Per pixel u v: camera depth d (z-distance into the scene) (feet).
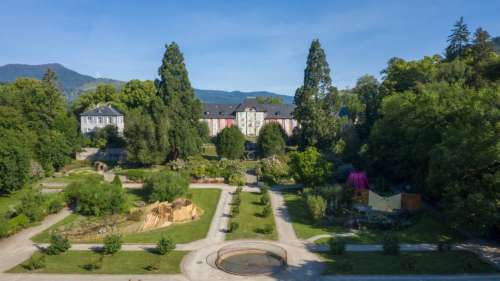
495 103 98.84
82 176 183.42
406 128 134.41
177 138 202.18
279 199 141.59
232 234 102.37
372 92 269.85
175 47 224.33
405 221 109.40
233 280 73.72
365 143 175.94
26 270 77.82
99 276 74.90
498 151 82.64
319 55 230.68
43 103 205.16
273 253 88.84
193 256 86.33
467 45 234.99
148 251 89.20
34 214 112.06
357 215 115.85
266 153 219.61
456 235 98.89
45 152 181.06
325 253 88.12
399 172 139.44
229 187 162.09
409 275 75.10
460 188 90.74
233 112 353.72
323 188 130.62
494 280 72.43
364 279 73.67
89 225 107.14
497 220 82.58
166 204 120.16
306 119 230.68
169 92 218.79
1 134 152.05
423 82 196.85
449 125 109.09
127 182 171.12
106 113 292.81
